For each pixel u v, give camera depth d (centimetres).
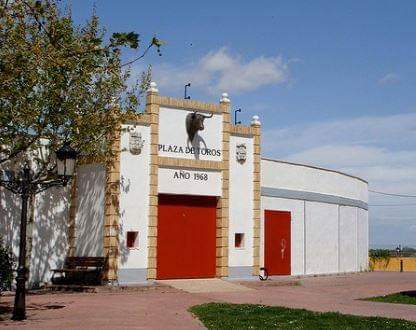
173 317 1647
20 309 1575
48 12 1728
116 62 1903
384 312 1839
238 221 2788
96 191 2492
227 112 2791
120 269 2417
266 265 3105
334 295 2358
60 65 1675
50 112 1908
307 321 1588
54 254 2530
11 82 1630
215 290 2405
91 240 2484
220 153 2759
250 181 2850
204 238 2700
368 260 4219
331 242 3591
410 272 4291
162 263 2575
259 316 1661
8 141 1753
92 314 1673
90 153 2238
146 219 2506
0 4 1547
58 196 2559
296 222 3316
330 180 3622
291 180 3312
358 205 3953
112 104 2183
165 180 2584
